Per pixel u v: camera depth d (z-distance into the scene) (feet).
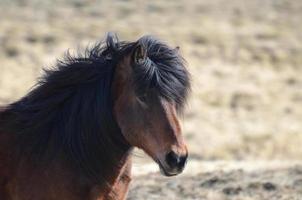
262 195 42.60
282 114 114.21
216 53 148.15
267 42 159.63
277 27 173.27
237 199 42.06
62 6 181.68
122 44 26.58
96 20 170.71
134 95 24.79
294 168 49.60
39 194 25.91
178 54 25.57
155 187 44.06
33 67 127.95
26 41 145.28
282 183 44.65
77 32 156.15
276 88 129.70
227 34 162.30
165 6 187.73
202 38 156.76
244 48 153.28
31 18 167.73
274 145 91.66
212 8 187.83
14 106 27.55
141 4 188.96
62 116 26.37
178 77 25.09
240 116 110.42
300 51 155.43
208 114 108.58
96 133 25.79
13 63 129.70
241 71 137.80
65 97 26.53
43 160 25.96
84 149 25.76
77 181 25.76
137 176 47.47
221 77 132.05
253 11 186.60
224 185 44.57
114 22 169.07
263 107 116.88
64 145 25.93
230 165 54.34
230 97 119.75
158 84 24.62
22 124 26.71
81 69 26.40
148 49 25.23
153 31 162.09
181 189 43.80
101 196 26.02
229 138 95.81
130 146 26.18
